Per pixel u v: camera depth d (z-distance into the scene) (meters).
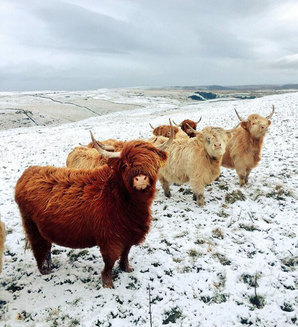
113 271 3.89
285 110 21.67
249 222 5.22
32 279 3.77
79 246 3.42
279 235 4.70
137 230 3.28
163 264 4.05
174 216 5.69
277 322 3.01
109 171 3.33
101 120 37.31
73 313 3.14
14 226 5.41
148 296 3.41
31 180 3.49
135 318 3.07
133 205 3.14
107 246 3.24
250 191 6.76
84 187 3.29
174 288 3.55
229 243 4.59
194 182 6.02
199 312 3.16
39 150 14.44
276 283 3.59
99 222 3.14
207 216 5.63
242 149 6.83
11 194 7.45
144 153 2.74
